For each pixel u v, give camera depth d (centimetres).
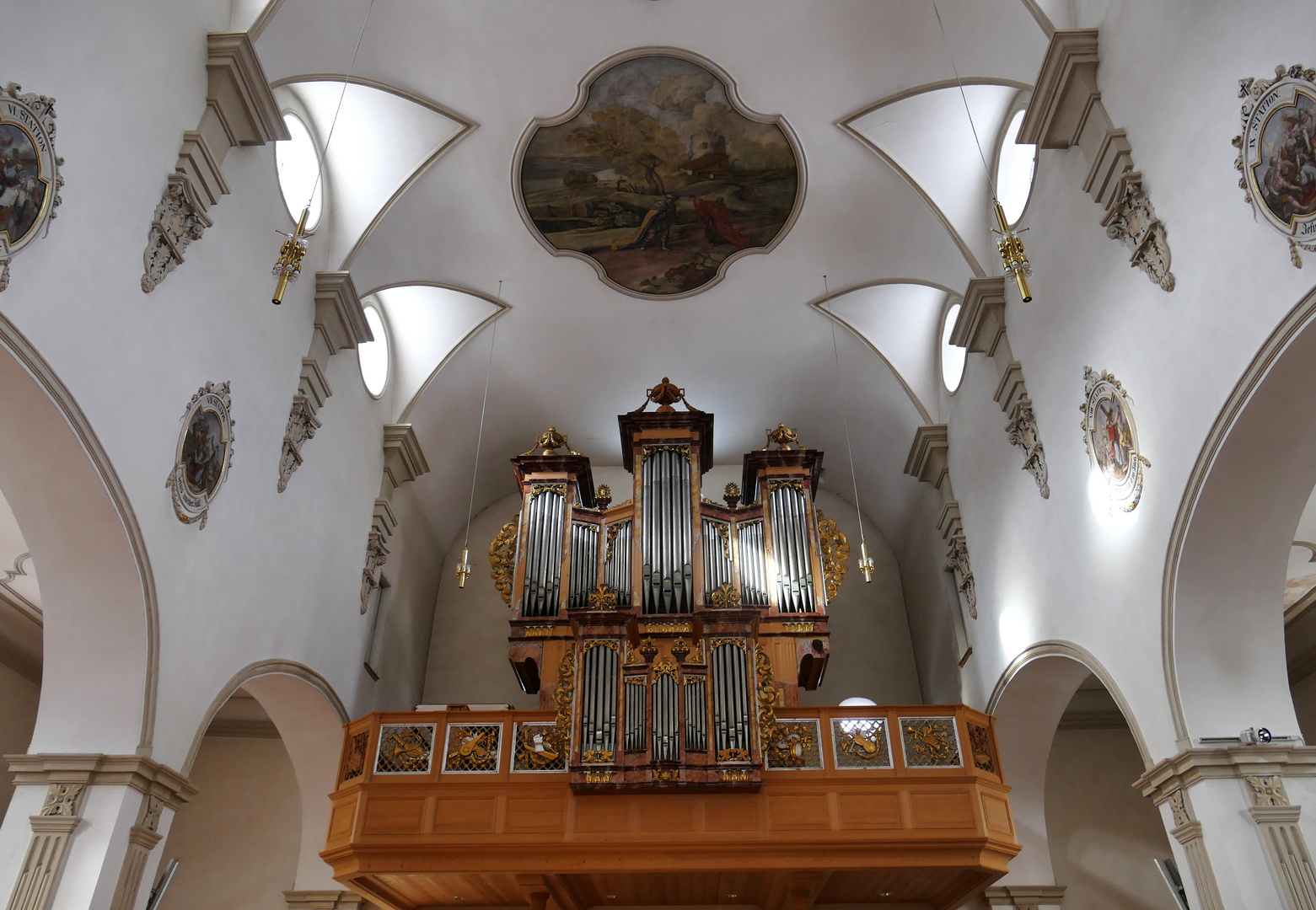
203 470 932
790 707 1134
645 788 1048
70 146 712
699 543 1303
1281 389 729
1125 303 915
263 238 1057
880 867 1047
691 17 1174
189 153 864
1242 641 859
